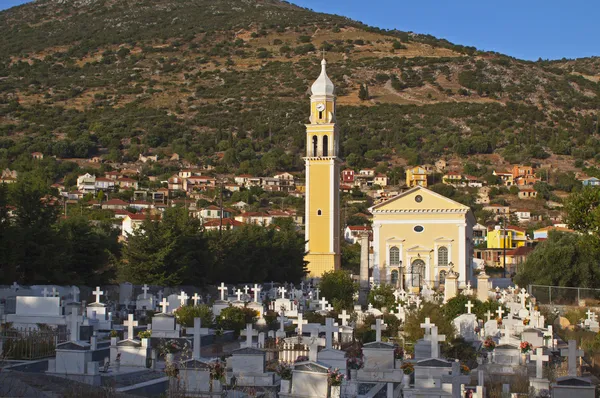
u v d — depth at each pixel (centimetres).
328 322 3462
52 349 3300
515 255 14625
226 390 2834
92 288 6391
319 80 11225
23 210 6166
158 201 19425
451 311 5622
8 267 5706
